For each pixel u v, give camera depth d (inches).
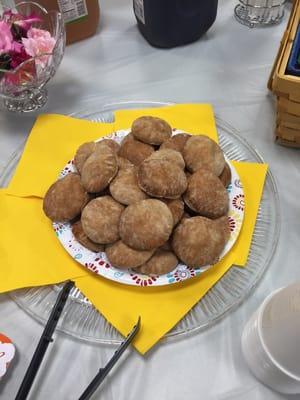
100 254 14.7
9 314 14.5
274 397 12.7
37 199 17.1
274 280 14.9
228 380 13.0
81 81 21.2
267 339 11.6
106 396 12.7
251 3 23.1
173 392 12.8
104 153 15.2
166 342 13.7
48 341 13.2
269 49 22.0
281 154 18.1
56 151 18.4
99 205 14.4
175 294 14.3
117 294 14.4
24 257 15.4
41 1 20.0
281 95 15.7
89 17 21.8
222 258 14.6
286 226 16.2
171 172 14.3
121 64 21.8
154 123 16.5
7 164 18.3
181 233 14.0
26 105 20.2
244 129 19.1
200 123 19.0
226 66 21.4
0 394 12.9
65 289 14.4
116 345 13.7
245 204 16.3
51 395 12.8
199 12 20.9
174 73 21.3
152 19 20.6
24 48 17.8
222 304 14.4
